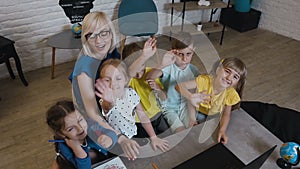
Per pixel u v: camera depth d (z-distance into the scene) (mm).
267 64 3098
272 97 2576
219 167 1093
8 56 2340
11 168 1825
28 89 2568
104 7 2963
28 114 2275
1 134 2074
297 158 1148
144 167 1130
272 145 1285
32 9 2578
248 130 1361
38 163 1868
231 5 3957
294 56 3279
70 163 1072
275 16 3777
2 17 2473
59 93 2537
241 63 1229
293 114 1625
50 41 2496
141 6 2580
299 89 2699
